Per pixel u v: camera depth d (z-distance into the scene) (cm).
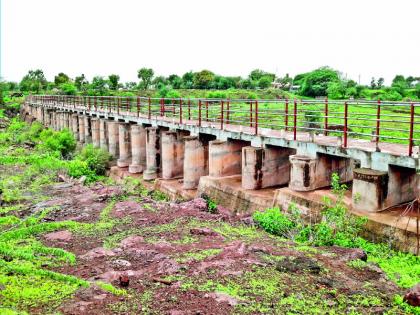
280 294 934
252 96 6025
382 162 1458
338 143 1630
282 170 2066
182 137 2648
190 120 2811
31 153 3547
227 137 2178
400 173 1509
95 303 904
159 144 2845
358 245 1336
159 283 1002
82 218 1741
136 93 7106
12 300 930
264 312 853
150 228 1536
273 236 1436
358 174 1477
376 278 1051
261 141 1975
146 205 1900
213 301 897
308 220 1608
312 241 1363
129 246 1330
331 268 1092
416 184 1588
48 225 1605
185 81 8100
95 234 1514
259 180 1984
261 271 1055
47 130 4575
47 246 1402
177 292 945
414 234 1276
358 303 903
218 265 1098
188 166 2372
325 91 5594
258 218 1598
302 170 1717
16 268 1111
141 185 2772
